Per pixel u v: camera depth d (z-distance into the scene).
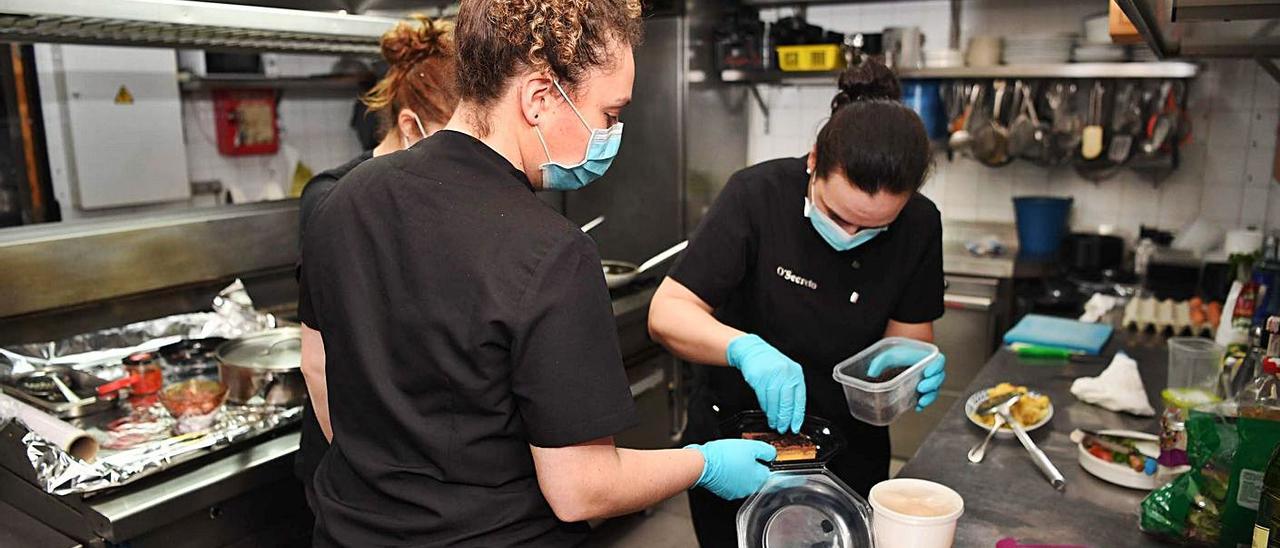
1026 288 3.37
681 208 3.61
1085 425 1.72
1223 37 1.69
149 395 1.96
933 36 3.72
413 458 1.05
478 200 1.00
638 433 2.94
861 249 1.67
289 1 1.88
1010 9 3.57
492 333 0.96
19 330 1.96
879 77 1.67
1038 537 1.25
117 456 1.61
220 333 2.24
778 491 1.20
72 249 1.98
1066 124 3.31
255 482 1.73
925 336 1.82
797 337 1.73
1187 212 3.43
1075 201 3.60
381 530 1.07
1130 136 3.24
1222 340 2.09
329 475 1.16
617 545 2.93
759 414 1.58
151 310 2.21
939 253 1.75
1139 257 3.33
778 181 1.69
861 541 1.15
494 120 1.04
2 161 2.94
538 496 1.07
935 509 1.15
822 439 1.43
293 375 1.90
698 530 1.85
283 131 3.89
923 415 3.49
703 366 1.90
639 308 2.83
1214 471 1.21
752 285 1.74
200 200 3.53
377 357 1.03
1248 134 3.27
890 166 1.36
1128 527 1.28
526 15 0.98
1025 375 2.06
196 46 2.13
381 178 1.04
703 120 3.69
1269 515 1.01
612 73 1.03
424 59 1.69
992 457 1.55
